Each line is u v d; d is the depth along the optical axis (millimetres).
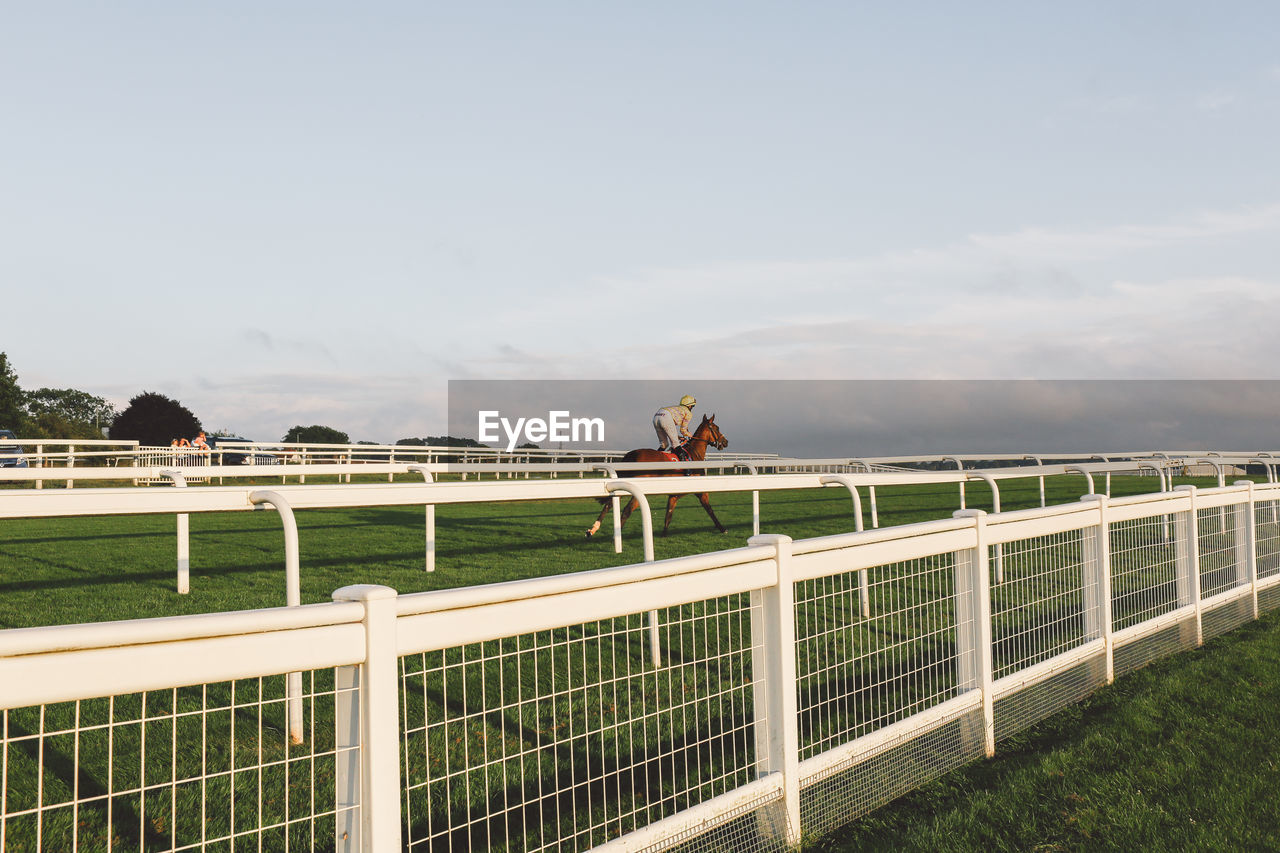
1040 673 3660
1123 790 2836
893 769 2936
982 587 3348
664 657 4297
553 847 2406
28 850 2299
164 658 1399
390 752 1656
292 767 2898
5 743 1272
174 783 1415
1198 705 3760
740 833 2398
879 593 4629
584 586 2025
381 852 1619
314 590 5824
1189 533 5090
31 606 5152
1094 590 4211
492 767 2828
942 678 3645
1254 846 2471
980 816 2688
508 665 4059
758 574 2463
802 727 3277
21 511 3396
